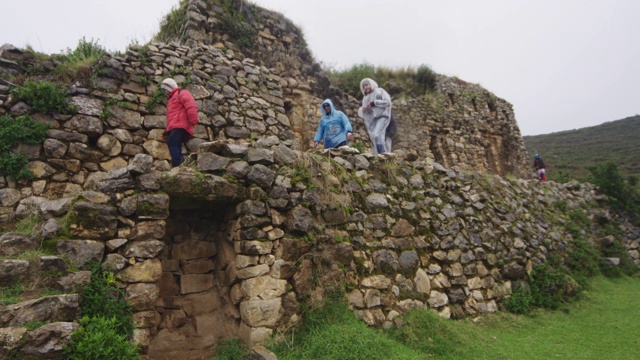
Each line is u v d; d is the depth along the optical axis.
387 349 3.85
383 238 5.29
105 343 2.87
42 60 6.18
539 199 8.72
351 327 4.02
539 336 5.18
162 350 3.81
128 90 6.55
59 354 2.67
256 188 4.17
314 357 3.62
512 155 16.28
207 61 7.93
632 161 26.08
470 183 7.17
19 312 2.74
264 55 9.77
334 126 6.89
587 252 8.34
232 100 8.01
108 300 3.25
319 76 10.74
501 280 6.34
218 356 3.75
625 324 5.59
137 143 6.36
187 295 4.18
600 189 10.68
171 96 5.38
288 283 4.10
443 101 14.62
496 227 6.94
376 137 7.55
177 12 9.47
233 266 4.09
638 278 8.58
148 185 3.76
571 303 6.47
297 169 4.63
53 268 3.16
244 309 3.88
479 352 4.41
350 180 5.33
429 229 5.90
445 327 4.72
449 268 5.79
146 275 3.52
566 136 41.12
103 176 3.75
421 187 6.22
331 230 4.71
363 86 7.87
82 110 5.90
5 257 3.16
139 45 7.20
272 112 8.62
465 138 14.69
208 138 7.39
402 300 5.02
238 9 9.73
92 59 6.59
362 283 4.76
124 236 3.57
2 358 2.53
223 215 4.45
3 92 5.38
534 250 7.28
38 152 5.33
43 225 3.42
